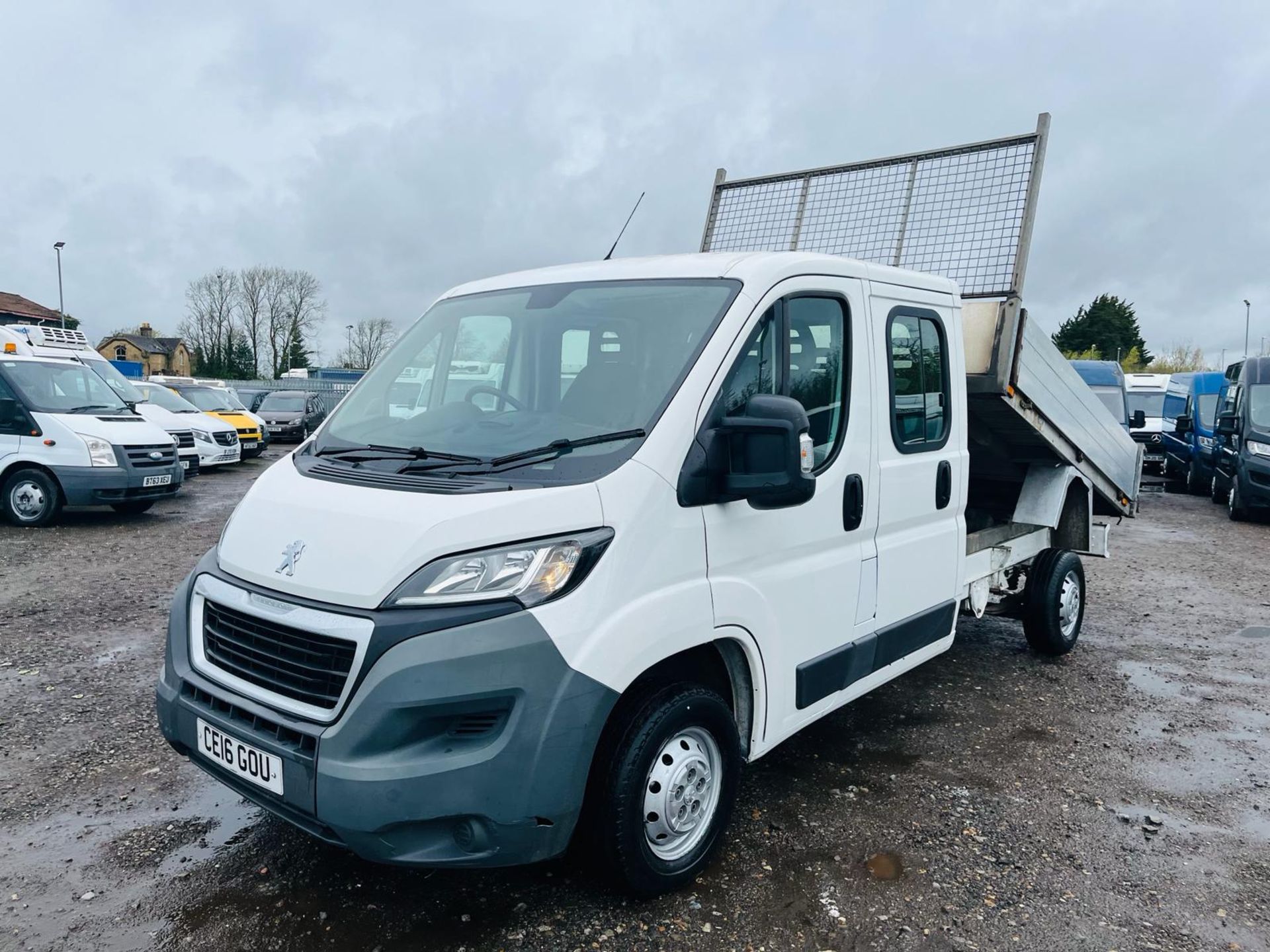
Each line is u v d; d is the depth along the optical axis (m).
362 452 3.27
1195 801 4.06
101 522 11.47
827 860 3.47
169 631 3.22
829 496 3.62
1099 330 69.81
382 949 2.87
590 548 2.73
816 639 3.63
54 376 11.43
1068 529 6.39
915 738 4.73
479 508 2.70
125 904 3.10
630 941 2.93
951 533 4.54
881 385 3.93
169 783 4.02
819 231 5.56
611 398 3.13
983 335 4.82
